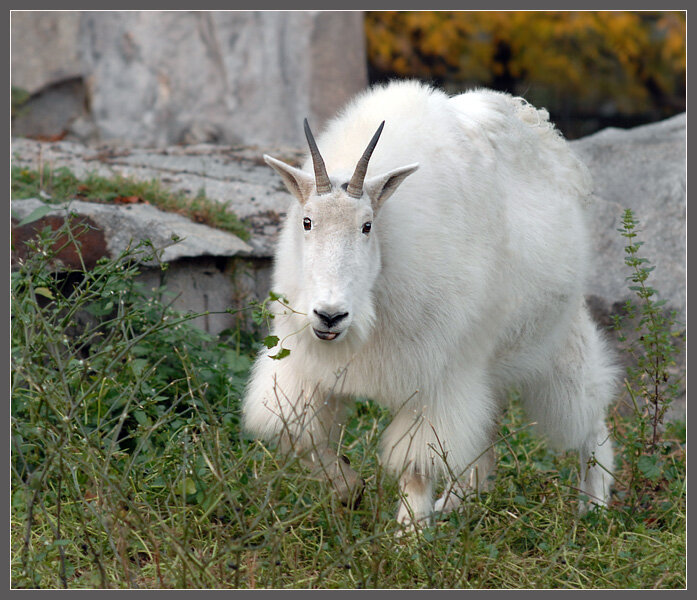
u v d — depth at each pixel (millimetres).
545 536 11883
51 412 11797
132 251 12898
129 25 26688
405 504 11023
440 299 11172
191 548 10523
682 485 13430
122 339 13109
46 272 13672
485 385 12430
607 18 34906
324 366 11234
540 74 35000
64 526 11148
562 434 14047
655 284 18344
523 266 12531
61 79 26828
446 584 10125
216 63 26688
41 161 19938
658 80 36062
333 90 26922
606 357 14562
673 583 11000
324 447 11859
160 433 12773
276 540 9953
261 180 20969
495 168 12383
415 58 34625
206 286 16312
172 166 21578
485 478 13000
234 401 13602
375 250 10562
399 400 11539
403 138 11422
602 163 20547
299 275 10742
